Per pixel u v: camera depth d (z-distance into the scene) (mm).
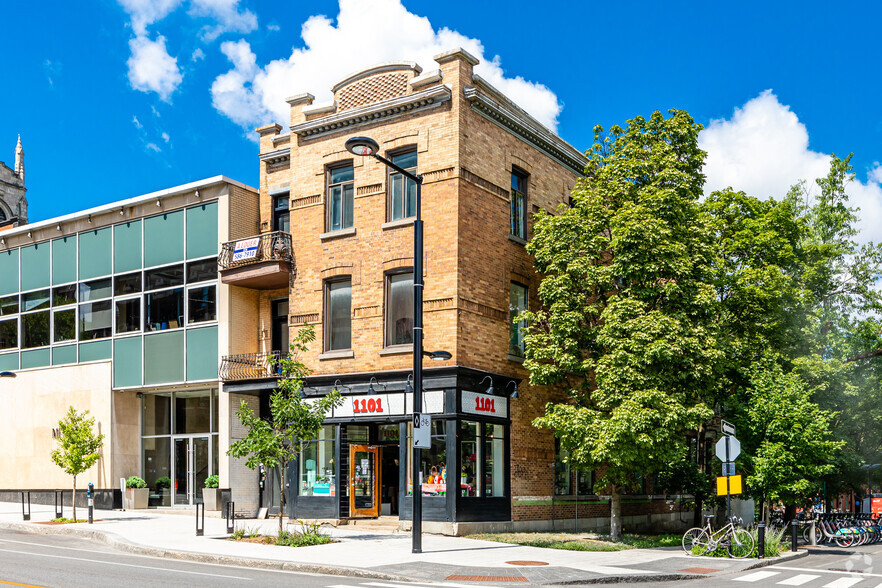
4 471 31344
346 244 24016
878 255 32344
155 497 29031
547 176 26766
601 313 22859
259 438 18812
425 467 22031
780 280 26062
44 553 17219
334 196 24875
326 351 24125
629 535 25125
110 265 29828
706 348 21828
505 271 24078
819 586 14445
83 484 29141
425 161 22875
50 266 31641
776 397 23594
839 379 26531
